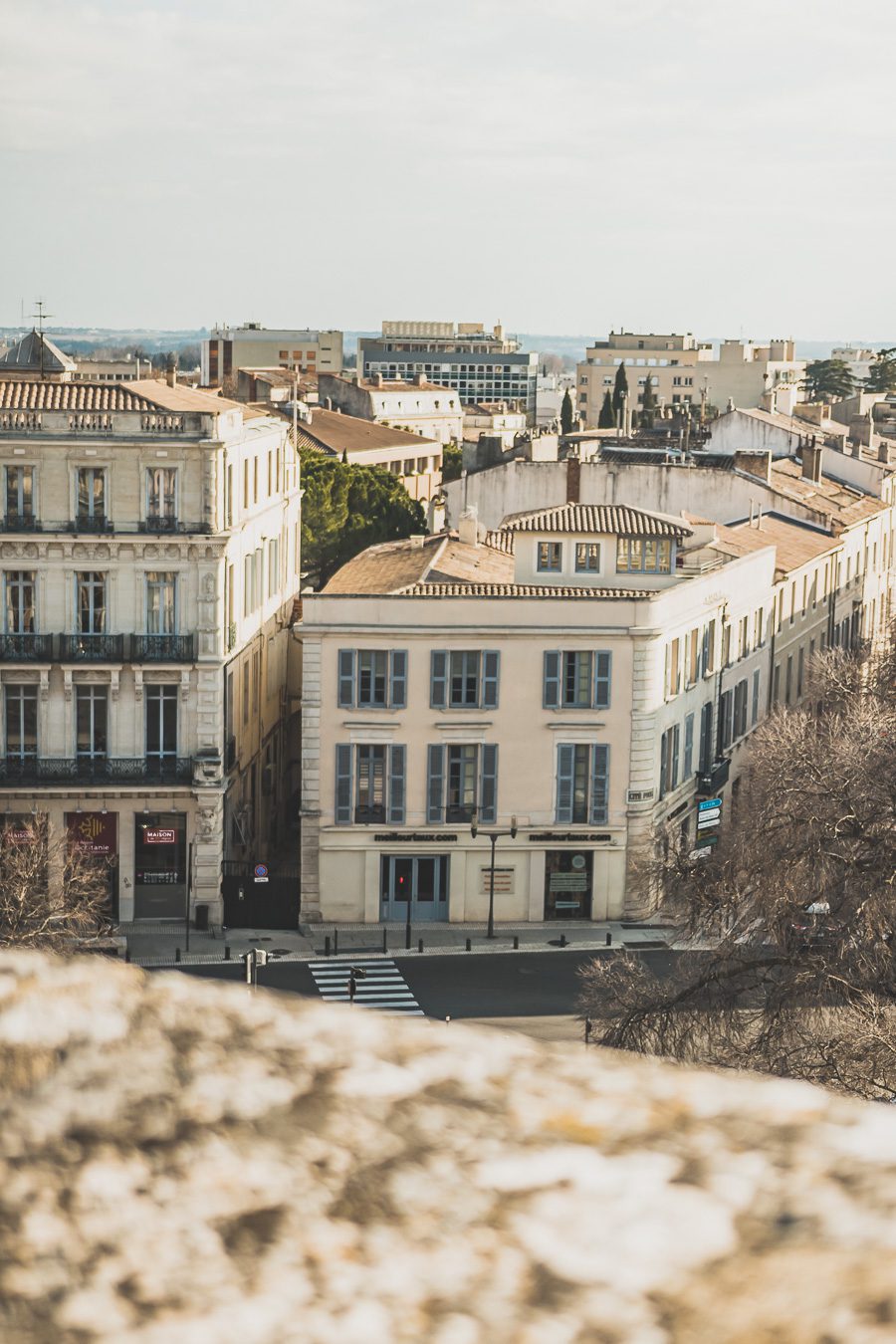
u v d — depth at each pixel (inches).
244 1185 143.4
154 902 2598.4
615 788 2608.3
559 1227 138.7
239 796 2792.8
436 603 2527.1
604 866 2628.0
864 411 6825.8
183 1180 143.9
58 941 2039.9
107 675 2532.0
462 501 4057.6
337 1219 140.9
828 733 2006.6
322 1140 148.0
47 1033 155.3
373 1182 143.7
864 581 4424.2
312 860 2588.6
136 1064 152.9
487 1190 142.6
